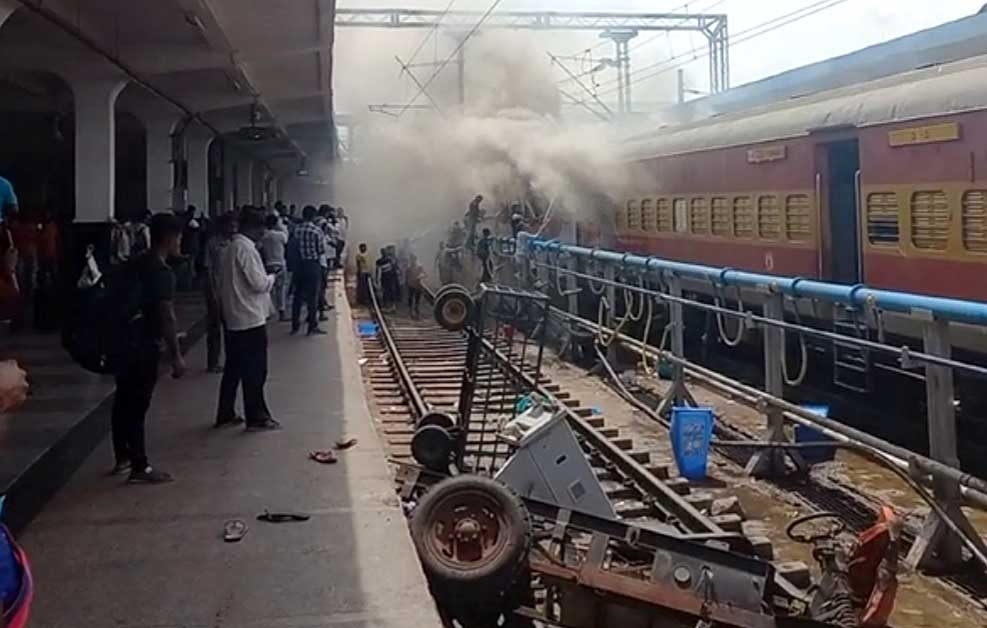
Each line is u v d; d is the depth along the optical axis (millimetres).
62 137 22453
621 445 9578
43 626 4094
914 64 18234
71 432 7000
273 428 7781
